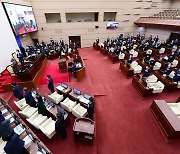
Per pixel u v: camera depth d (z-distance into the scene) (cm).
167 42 1788
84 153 494
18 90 696
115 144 551
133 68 1095
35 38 1877
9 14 1098
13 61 873
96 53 1795
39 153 405
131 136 584
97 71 1218
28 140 450
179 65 1144
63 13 1820
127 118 679
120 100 812
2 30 1015
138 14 2083
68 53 1518
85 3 1819
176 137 545
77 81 998
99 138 576
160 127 609
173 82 838
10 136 436
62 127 498
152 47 1627
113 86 965
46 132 514
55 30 1900
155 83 838
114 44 1733
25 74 836
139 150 527
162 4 2077
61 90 745
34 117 586
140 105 766
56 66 1245
